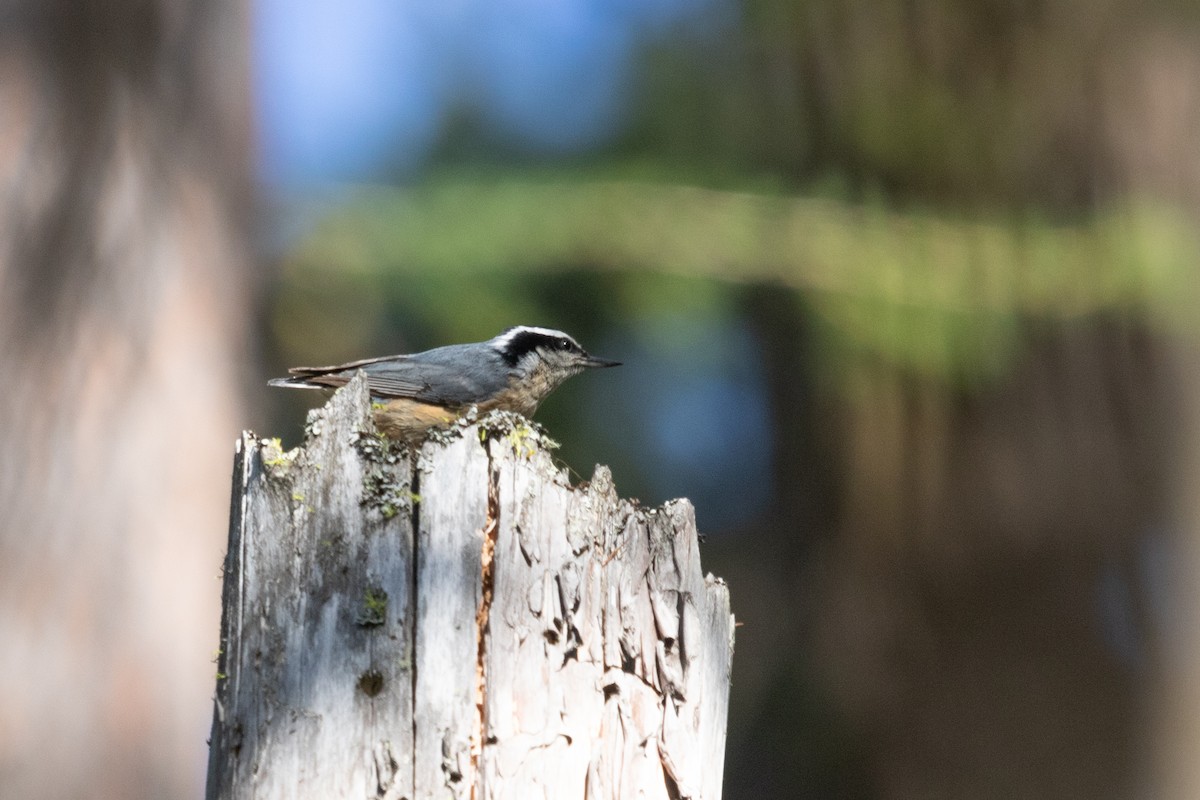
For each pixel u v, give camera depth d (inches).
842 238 512.4
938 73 538.0
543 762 191.5
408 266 510.6
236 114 468.4
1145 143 532.7
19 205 419.8
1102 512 525.7
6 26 428.8
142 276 431.5
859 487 531.5
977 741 543.8
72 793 389.1
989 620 538.9
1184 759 533.3
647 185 525.7
